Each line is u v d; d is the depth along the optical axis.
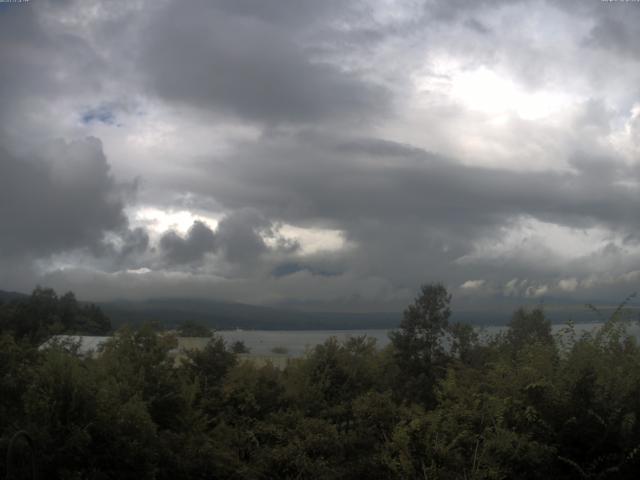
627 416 7.35
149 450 7.31
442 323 13.89
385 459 7.77
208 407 10.82
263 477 8.75
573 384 7.78
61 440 6.77
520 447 7.28
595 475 7.32
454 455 7.44
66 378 7.15
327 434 9.15
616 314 8.67
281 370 12.60
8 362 8.02
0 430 6.99
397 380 13.14
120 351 9.69
